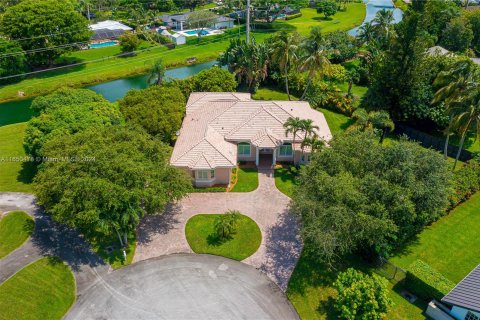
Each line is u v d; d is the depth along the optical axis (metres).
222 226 36.66
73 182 32.22
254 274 33.69
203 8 140.25
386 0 179.00
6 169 47.97
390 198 32.03
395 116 57.50
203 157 43.31
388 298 28.39
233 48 70.56
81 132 39.53
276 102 54.44
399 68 53.16
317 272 33.84
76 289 32.03
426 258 35.28
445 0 108.56
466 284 28.59
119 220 33.16
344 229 30.16
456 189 41.53
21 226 38.53
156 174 35.78
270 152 51.62
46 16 79.94
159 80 64.94
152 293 31.72
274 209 41.53
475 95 40.78
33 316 29.70
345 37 87.50
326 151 36.03
